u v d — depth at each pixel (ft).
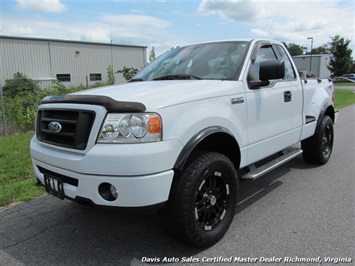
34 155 10.52
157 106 8.80
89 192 8.67
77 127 8.91
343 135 28.07
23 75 87.97
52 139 10.02
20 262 9.60
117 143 8.44
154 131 8.54
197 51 13.78
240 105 11.28
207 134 9.53
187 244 9.79
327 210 12.65
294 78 15.44
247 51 12.66
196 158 9.58
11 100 34.01
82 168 8.64
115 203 8.46
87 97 9.02
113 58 119.55
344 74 177.06
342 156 20.84
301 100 15.60
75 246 10.43
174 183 9.12
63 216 12.60
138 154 8.23
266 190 15.03
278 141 13.80
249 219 12.03
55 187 9.71
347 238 10.47
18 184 15.60
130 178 8.27
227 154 11.46
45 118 10.20
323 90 18.54
